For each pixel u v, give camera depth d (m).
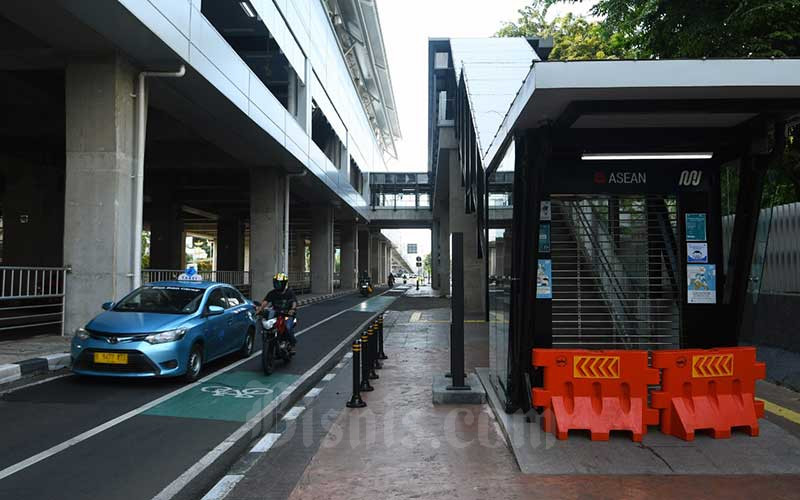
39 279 12.51
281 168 26.27
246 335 11.34
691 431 5.44
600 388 5.62
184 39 13.13
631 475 4.64
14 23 12.07
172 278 17.62
